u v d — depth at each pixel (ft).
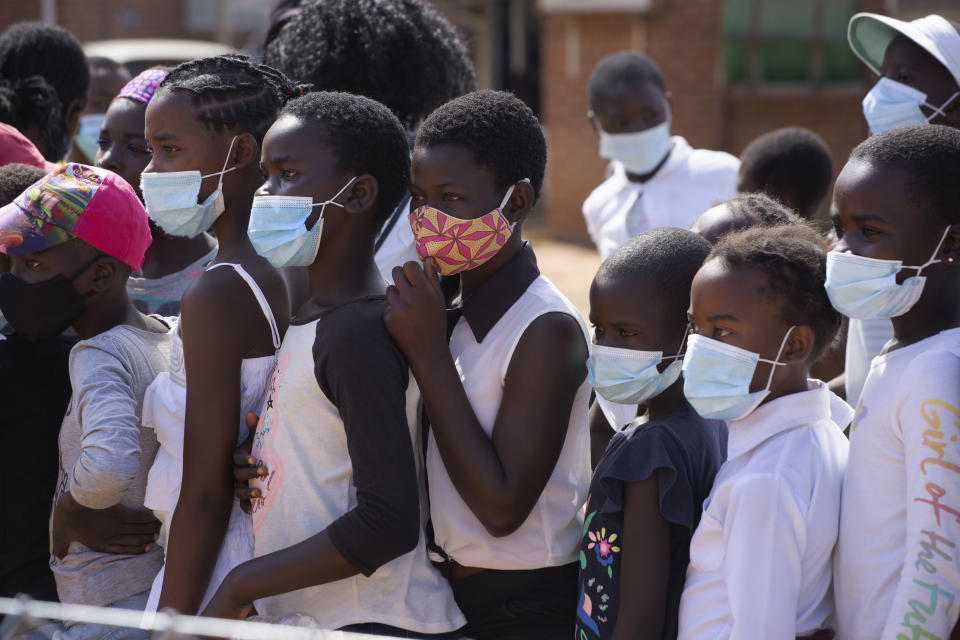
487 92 8.38
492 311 8.30
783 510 7.25
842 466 7.74
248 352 8.36
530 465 7.89
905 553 7.15
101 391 8.83
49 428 9.60
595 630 7.84
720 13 43.86
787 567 7.22
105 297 9.45
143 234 9.62
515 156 8.09
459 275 9.14
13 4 49.65
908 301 7.45
